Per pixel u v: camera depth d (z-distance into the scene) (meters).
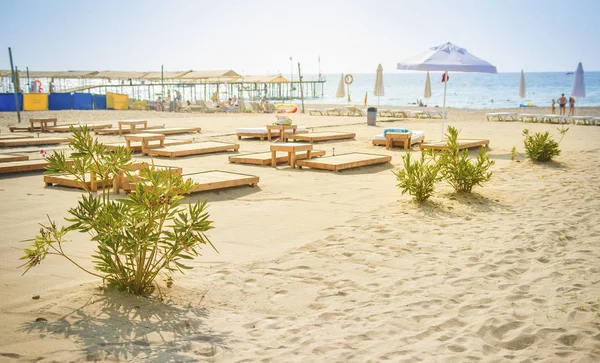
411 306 4.23
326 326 3.82
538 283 4.76
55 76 57.59
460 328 3.81
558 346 3.51
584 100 64.19
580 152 14.47
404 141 15.38
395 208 7.86
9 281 4.61
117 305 4.03
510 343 3.56
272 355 3.33
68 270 4.95
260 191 9.18
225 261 5.38
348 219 7.23
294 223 7.00
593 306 4.16
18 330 3.54
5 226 6.67
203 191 8.75
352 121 27.19
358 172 11.31
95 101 37.59
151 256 4.30
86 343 3.37
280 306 4.22
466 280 4.84
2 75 53.69
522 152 14.84
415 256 5.59
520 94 32.66
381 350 3.43
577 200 8.38
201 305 4.16
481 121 28.45
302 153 12.48
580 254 5.62
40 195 8.67
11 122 25.52
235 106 40.22
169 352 3.31
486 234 6.42
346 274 5.01
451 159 8.95
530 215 7.43
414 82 195.75
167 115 32.47
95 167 4.60
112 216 4.10
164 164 12.31
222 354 3.32
